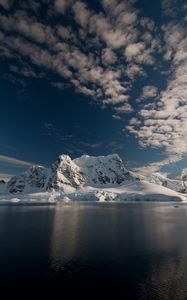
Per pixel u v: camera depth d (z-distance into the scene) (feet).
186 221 302.25
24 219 303.07
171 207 587.27
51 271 114.42
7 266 120.16
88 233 210.18
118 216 358.23
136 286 99.35
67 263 126.21
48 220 295.28
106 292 93.45
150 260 133.39
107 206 614.75
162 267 122.11
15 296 89.51
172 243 173.88
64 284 100.27
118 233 212.23
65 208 517.96
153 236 199.72
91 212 422.82
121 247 160.86
